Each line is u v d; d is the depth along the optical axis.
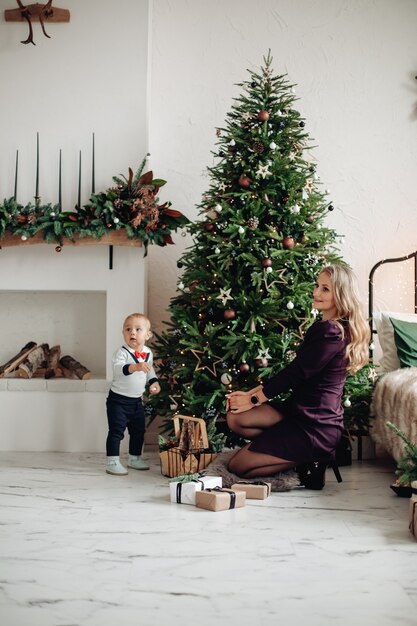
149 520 3.08
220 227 4.25
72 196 4.81
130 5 4.84
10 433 4.73
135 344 4.22
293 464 3.69
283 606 2.14
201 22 5.24
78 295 5.16
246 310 4.16
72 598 2.20
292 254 4.13
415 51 5.30
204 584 2.32
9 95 4.80
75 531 2.91
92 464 4.32
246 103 4.30
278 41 5.26
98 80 4.82
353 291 3.70
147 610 2.11
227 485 3.66
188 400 4.16
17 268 4.76
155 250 5.19
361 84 5.29
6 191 4.79
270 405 3.81
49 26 4.82
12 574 2.40
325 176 5.28
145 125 4.83
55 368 4.90
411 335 4.63
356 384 4.33
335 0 5.28
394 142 5.30
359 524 3.04
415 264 5.25
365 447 4.68
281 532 2.91
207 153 5.23
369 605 2.15
